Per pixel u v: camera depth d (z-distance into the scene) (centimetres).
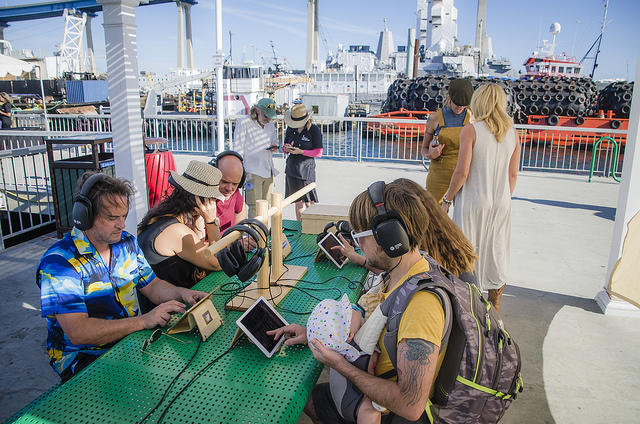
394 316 145
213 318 199
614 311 393
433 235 185
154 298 232
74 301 195
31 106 3064
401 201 151
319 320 162
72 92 3509
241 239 209
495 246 328
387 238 146
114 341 202
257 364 175
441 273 156
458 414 151
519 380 160
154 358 178
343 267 277
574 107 2683
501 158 315
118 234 202
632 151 366
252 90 3678
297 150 549
